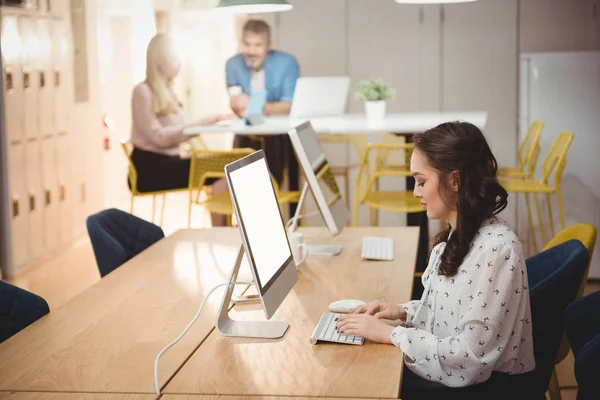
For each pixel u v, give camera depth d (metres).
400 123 6.09
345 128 5.88
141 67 9.31
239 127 6.20
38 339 2.56
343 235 4.09
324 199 3.51
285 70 7.67
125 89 9.33
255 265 2.38
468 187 2.38
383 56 7.56
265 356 2.37
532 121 6.39
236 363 2.32
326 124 6.19
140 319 2.75
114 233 3.88
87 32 7.75
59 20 7.09
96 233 3.68
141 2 9.24
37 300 2.89
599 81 6.23
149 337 2.56
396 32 7.52
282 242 2.75
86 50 7.71
